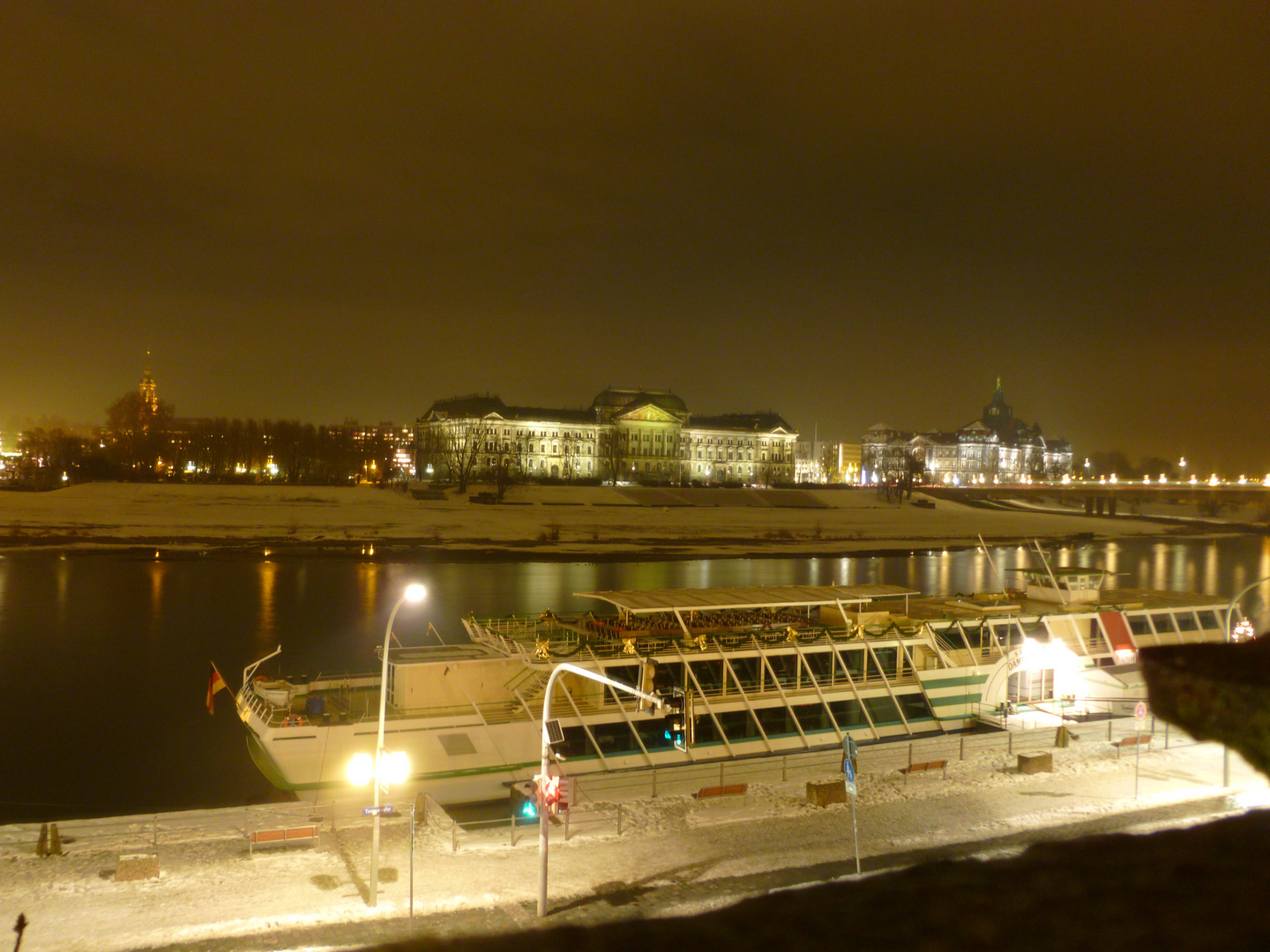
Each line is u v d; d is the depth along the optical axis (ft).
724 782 141.90
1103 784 136.87
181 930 87.86
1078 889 26.61
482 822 131.54
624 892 98.68
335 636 314.14
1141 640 200.95
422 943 29.81
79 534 562.25
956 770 144.25
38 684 240.12
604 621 171.73
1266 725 22.30
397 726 142.10
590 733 149.38
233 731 201.98
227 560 512.22
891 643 176.24
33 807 156.15
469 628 178.40
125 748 188.85
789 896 29.53
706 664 161.89
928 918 26.48
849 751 106.93
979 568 581.94
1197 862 26.78
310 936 87.61
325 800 132.98
